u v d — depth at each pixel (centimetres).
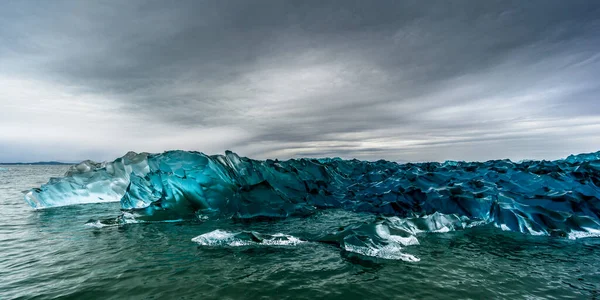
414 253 847
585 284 637
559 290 607
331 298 557
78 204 1945
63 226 1234
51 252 852
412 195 1596
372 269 712
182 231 1139
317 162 2444
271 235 994
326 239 972
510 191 1461
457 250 881
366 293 579
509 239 1012
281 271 695
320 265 738
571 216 1130
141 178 1678
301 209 1591
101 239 1009
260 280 640
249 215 1418
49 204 1822
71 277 659
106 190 2080
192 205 1452
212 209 1477
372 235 924
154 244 938
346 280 643
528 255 839
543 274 693
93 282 630
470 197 1384
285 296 564
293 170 2050
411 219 1161
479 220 1280
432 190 1565
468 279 657
